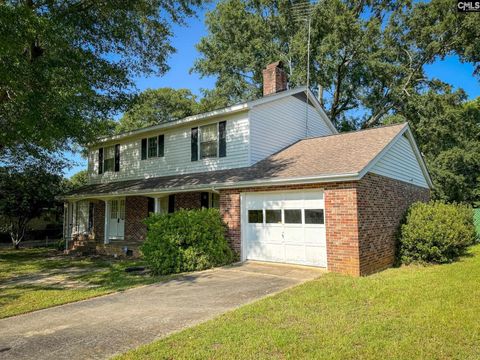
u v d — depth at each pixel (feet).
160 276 32.19
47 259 49.60
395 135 39.09
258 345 14.40
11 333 17.38
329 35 73.41
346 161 32.96
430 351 13.55
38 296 25.94
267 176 35.55
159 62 48.21
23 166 59.47
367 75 79.97
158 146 54.34
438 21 75.20
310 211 33.27
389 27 78.54
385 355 13.29
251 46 84.74
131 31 42.39
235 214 38.09
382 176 35.63
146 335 16.25
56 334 16.93
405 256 35.94
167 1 42.80
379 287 23.65
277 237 35.55
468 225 47.55
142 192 46.57
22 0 34.40
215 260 35.19
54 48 33.81
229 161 44.86
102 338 16.08
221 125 46.19
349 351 13.66
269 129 46.37
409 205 43.09
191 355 13.65
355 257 28.84
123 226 58.29
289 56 80.79
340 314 18.21
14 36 26.58
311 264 32.96
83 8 39.17
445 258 34.04
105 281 31.27
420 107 73.77
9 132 36.17
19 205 64.75
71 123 34.73
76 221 67.87
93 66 41.14
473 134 84.58
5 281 33.78
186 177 46.88
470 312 17.69
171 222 34.30
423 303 19.56
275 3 83.92
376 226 32.68
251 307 19.83
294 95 51.96
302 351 13.75
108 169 62.85
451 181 77.05
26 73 30.14
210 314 19.20
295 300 21.07
